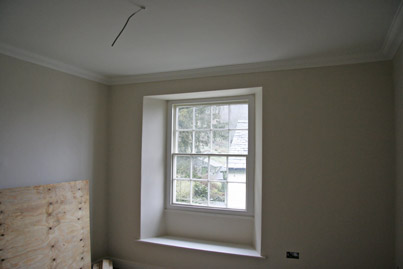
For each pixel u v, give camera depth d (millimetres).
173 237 3471
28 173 2611
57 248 2627
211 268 2990
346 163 2566
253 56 2654
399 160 2258
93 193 3350
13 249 2262
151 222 3457
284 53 2553
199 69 3094
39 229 2484
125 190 3469
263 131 2852
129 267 3357
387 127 2449
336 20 1874
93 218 3334
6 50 2406
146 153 3449
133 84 3506
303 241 2670
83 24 1986
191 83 3215
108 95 3627
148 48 2473
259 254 2848
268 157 2822
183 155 3576
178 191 3592
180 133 3639
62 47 2461
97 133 3438
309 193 2670
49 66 2816
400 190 2227
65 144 3006
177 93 3275
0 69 2385
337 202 2580
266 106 2852
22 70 2570
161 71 3229
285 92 2795
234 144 3365
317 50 2457
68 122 3049
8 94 2447
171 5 1689
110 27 2039
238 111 3367
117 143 3549
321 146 2652
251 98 3234
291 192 2729
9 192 2289
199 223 3420
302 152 2713
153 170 3510
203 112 3539
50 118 2842
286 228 2729
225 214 3307
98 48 2482
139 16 1848
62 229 2705
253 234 3158
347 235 2537
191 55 2654
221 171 3398
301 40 2242
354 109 2561
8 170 2439
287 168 2752
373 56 2473
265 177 2820
